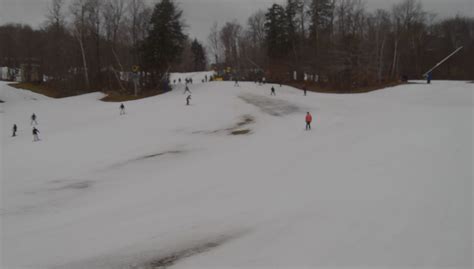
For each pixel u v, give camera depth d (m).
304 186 11.86
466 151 12.76
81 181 15.77
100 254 8.10
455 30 93.81
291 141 21.44
